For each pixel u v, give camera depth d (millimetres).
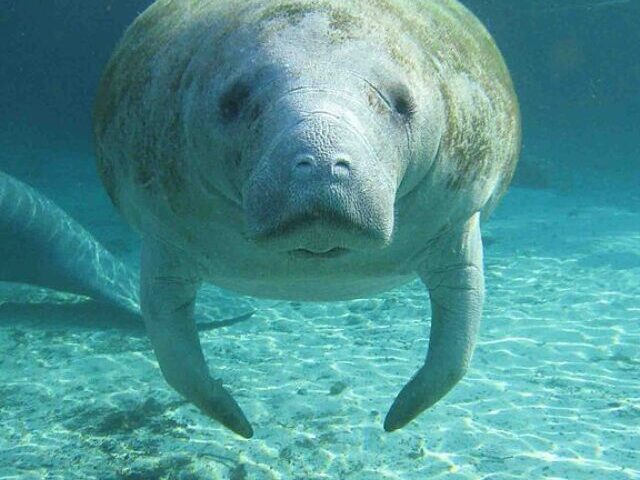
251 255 2301
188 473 4672
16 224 7758
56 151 26391
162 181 2189
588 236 11594
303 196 1620
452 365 2742
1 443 5113
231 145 1869
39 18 44500
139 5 41438
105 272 8203
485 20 29484
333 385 5918
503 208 14984
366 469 4648
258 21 1959
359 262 2395
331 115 1698
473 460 4719
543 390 5773
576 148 27094
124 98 2314
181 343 2637
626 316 7516
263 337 7188
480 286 2738
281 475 4617
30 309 8133
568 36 30578
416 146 1947
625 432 5051
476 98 2246
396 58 1919
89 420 5461
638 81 32375
